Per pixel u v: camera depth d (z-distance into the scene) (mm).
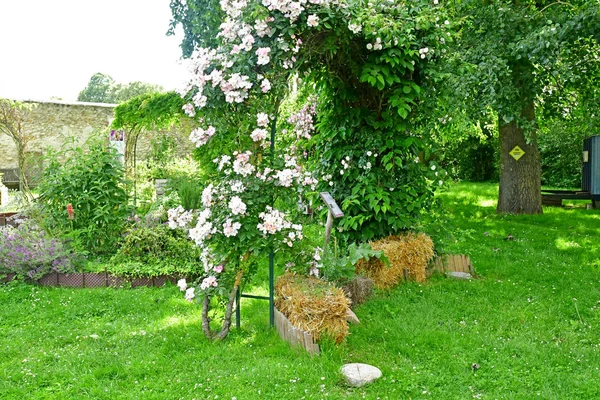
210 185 3936
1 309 4691
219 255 3889
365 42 4801
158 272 5418
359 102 5520
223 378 3285
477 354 3621
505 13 7277
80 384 3209
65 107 17516
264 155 3969
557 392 3117
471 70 6062
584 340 3918
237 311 4160
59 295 5051
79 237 6367
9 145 16875
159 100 9836
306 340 3605
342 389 3178
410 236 5477
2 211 9172
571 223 9148
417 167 5543
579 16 6219
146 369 3424
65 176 6570
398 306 4660
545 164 18281
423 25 4738
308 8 3969
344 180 5617
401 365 3496
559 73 6895
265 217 3773
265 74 3881
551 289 5199
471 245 7273
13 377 3289
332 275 4266
